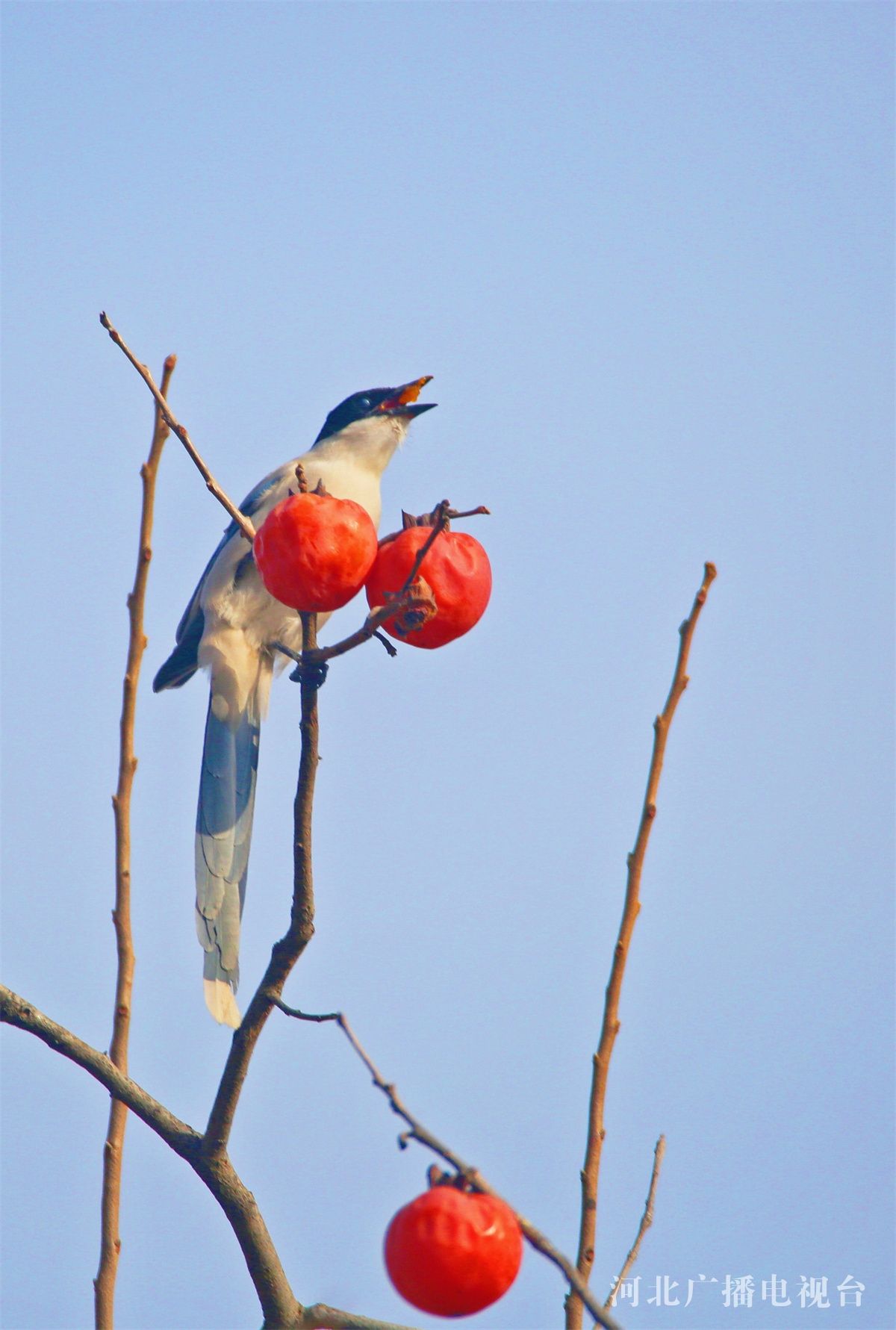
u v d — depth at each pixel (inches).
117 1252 300.2
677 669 277.9
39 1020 304.7
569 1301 257.4
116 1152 309.1
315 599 269.1
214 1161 303.1
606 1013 273.0
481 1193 228.2
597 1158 269.4
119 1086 305.3
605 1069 271.4
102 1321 292.4
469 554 277.7
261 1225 306.7
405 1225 221.8
